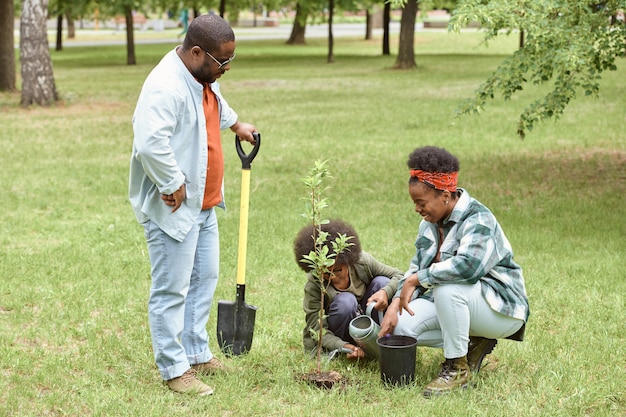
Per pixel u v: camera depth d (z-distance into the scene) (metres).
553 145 12.85
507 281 4.23
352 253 4.52
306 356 4.71
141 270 6.62
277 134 14.21
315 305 4.66
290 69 28.94
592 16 8.62
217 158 4.33
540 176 10.55
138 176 4.23
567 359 4.62
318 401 4.13
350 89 21.81
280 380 4.40
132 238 7.65
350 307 4.58
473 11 8.45
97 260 6.91
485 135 13.84
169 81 4.04
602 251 6.98
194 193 4.18
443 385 4.21
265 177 10.63
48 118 16.66
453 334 4.17
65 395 4.26
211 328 5.28
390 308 4.29
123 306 5.73
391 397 4.16
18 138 14.01
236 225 7.97
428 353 4.82
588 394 4.14
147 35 56.06
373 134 14.09
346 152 12.39
